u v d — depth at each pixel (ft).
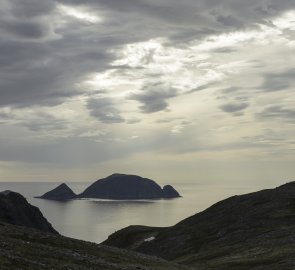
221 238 312.71
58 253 148.46
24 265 111.75
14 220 351.05
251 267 204.03
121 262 163.84
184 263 266.77
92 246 187.42
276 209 334.44
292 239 250.37
